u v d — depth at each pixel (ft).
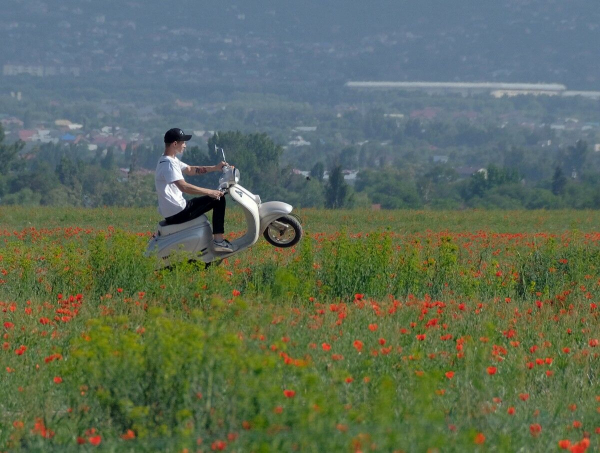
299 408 61.57
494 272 138.21
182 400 66.49
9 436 72.02
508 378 87.15
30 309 109.81
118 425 67.72
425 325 105.40
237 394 64.54
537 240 225.97
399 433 58.03
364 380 79.10
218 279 121.08
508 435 70.08
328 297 126.11
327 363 86.33
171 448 63.36
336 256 134.82
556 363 94.58
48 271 140.36
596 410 80.07
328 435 57.00
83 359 70.69
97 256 130.93
